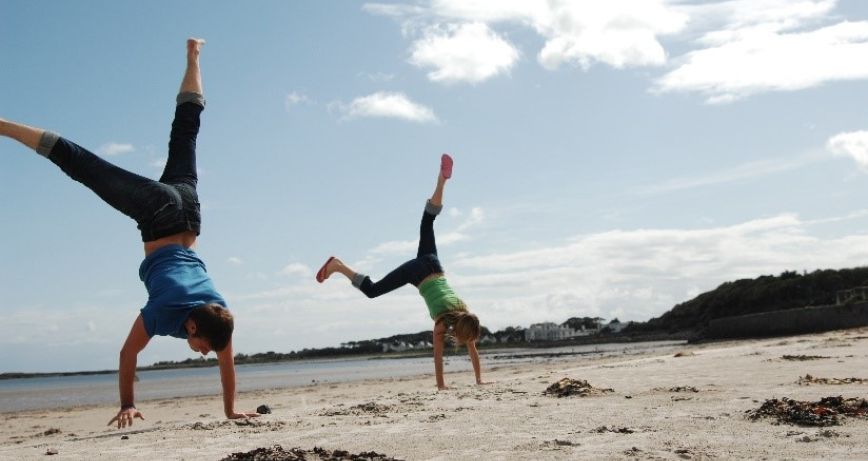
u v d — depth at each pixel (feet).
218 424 20.13
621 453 13.25
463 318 29.94
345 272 28.94
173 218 16.72
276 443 15.96
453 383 49.42
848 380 24.79
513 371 69.56
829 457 12.18
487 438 15.52
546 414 19.43
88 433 28.76
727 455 12.72
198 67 17.93
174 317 16.29
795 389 22.85
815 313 135.23
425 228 30.30
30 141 15.57
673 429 15.87
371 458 13.11
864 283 225.35
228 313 16.98
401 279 29.66
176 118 17.57
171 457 14.61
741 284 325.42
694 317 385.29
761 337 154.30
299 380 105.19
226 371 20.80
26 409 59.16
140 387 116.06
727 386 24.97
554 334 597.11
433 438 15.76
